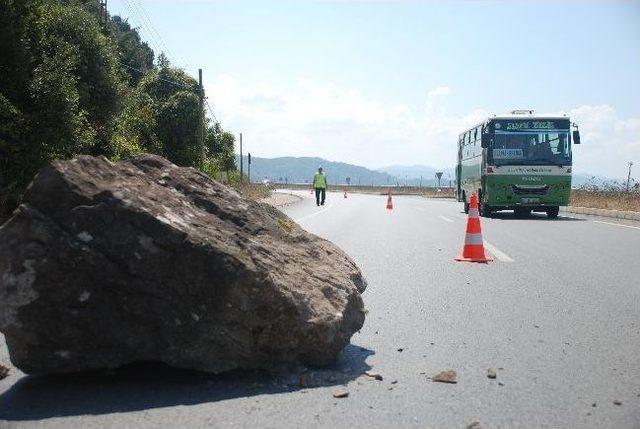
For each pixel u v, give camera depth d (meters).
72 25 18.25
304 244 5.57
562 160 22.84
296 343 4.50
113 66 19.66
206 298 4.28
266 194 42.66
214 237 4.54
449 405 3.94
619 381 4.45
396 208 32.19
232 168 53.16
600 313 6.77
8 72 13.50
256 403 3.94
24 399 4.00
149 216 4.26
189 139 38.19
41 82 13.44
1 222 12.05
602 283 8.71
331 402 3.98
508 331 5.95
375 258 11.41
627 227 18.67
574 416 3.76
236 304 4.30
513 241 14.45
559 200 22.86
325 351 4.62
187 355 4.32
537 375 4.59
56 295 4.12
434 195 69.25
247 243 4.79
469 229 11.16
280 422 3.63
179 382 4.32
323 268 5.27
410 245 13.60
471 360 4.98
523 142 22.98
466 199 28.67
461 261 11.00
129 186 4.61
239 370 4.56
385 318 6.51
